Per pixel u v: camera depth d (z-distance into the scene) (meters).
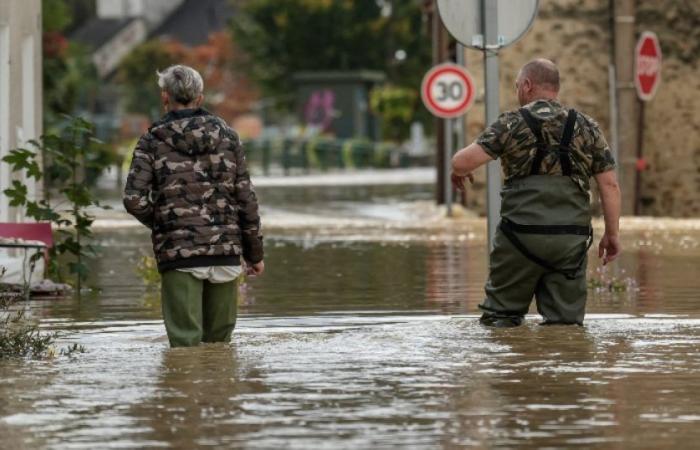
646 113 54.12
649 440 13.59
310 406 15.20
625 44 53.34
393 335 20.69
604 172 21.66
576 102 54.34
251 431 14.02
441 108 49.47
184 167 19.75
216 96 173.75
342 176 110.88
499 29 24.97
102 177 100.62
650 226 47.94
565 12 54.03
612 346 19.36
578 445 13.40
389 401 15.45
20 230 28.41
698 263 33.81
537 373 17.14
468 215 54.47
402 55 149.75
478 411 14.91
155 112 156.12
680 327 21.50
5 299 24.23
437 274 31.48
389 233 46.12
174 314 19.83
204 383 16.58
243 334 21.22
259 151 131.00
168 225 19.80
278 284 29.39
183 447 13.39
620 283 28.22
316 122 141.88
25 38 32.38
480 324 21.89
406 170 130.00
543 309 21.80
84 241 43.50
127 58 177.25
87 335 21.41
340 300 26.25
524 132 21.39
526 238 21.44
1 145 29.80
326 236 44.81
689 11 53.94
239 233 20.03
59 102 79.62
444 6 24.94
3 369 17.69
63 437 13.80
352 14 161.62
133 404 15.34
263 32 165.25
